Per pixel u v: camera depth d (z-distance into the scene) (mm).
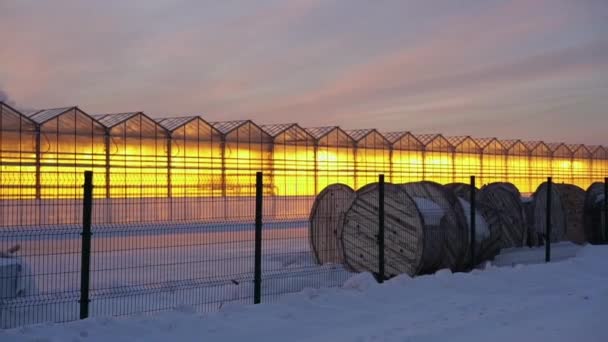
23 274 10461
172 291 11469
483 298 12117
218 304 11320
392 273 15914
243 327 9391
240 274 13180
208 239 16312
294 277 13789
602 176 64375
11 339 7938
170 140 37844
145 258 13688
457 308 11148
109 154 35688
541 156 58906
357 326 9727
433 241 15742
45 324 8625
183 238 15062
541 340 8852
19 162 32625
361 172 46469
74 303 10758
